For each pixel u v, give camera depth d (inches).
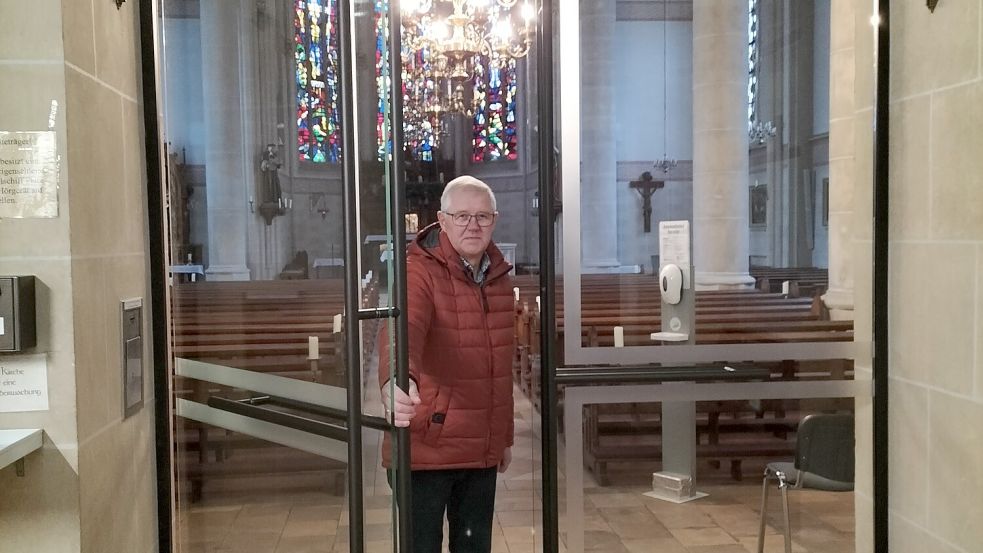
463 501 105.8
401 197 71.9
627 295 102.3
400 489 71.6
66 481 69.1
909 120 92.8
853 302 103.5
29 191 67.7
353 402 70.8
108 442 76.4
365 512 72.9
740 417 104.4
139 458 85.0
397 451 71.4
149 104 88.6
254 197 87.4
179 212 92.6
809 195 106.0
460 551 106.0
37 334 68.2
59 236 68.1
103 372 75.3
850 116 103.4
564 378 101.3
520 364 207.3
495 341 102.9
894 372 97.3
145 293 88.0
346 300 70.8
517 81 453.4
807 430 103.1
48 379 68.7
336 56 74.3
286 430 86.2
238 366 91.9
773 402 104.0
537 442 169.2
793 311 104.3
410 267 100.1
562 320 101.7
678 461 104.0
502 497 157.5
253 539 90.5
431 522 101.8
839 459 104.0
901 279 95.3
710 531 105.1
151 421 89.0
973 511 83.0
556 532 102.7
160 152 89.6
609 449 103.3
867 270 101.2
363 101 70.9
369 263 71.6
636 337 102.7
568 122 100.4
